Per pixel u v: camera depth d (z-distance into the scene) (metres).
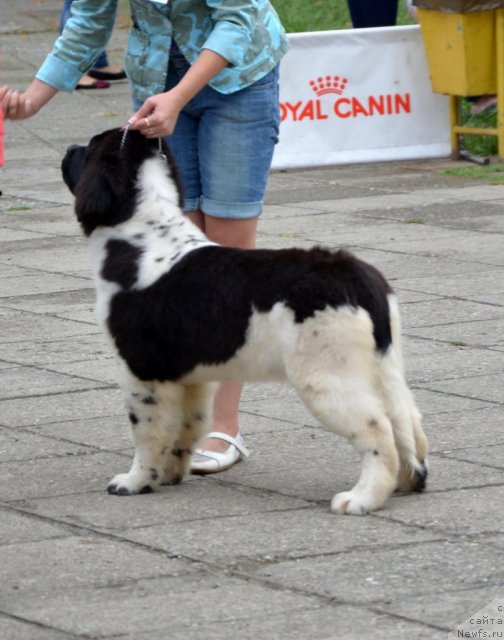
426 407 11.09
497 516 8.43
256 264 8.59
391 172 22.64
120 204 9.02
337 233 18.05
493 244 17.14
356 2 25.78
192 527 8.43
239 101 9.67
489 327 13.59
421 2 22.36
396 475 8.62
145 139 9.14
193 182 9.98
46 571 7.70
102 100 29.36
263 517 8.60
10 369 12.72
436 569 7.54
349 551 7.88
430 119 23.53
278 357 8.48
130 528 8.45
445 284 15.31
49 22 41.56
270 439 10.45
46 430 10.84
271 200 20.64
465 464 9.59
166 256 8.87
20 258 17.50
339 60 23.02
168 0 9.52
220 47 9.30
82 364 12.83
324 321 8.25
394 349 8.61
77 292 15.69
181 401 9.12
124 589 7.39
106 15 10.21
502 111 22.42
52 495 9.21
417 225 18.44
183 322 8.69
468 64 22.14
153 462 9.18
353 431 8.47
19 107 10.26
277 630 6.75
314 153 23.30
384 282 8.62
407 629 6.72
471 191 20.67
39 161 24.02
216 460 9.66
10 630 6.86
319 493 9.12
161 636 6.73
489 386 11.63
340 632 6.70
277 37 9.92
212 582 7.45
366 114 23.31
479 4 21.62
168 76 9.84
